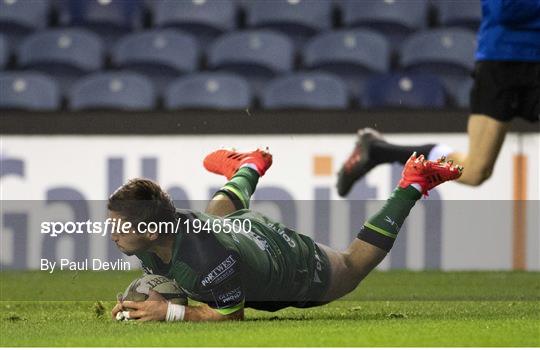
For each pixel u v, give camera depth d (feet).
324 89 116.47
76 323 56.80
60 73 125.29
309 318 59.26
